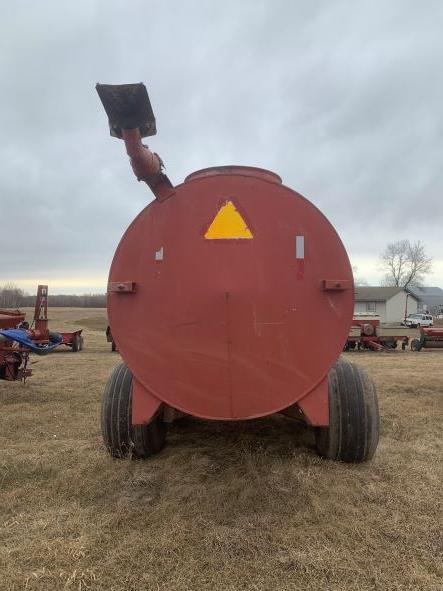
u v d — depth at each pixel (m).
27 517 3.23
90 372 10.88
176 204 3.62
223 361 3.55
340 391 4.10
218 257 3.56
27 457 4.37
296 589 2.48
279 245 3.56
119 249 3.71
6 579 2.54
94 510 3.34
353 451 4.05
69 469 4.07
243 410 3.57
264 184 3.59
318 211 3.59
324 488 3.62
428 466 4.18
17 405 6.74
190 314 3.57
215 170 3.82
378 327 20.50
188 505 3.35
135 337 3.67
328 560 2.71
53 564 2.68
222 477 3.86
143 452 4.25
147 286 3.65
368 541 2.91
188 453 4.43
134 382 3.73
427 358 16.11
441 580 2.55
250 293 3.54
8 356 7.94
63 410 6.47
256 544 2.87
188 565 2.68
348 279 3.59
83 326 38.22
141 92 2.76
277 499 3.45
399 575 2.59
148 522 3.15
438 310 94.56
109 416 4.22
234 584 2.53
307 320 3.56
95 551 2.81
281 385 3.56
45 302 12.98
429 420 5.98
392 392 8.26
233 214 3.57
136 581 2.55
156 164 3.41
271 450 4.50
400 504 3.42
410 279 86.00
